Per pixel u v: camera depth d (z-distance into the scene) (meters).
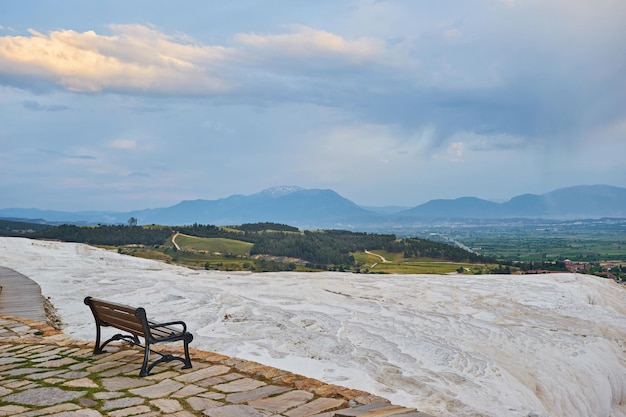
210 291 14.79
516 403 7.89
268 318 11.51
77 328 10.19
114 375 6.43
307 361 8.53
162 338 6.53
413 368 8.70
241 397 5.58
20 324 9.65
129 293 14.13
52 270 18.20
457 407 6.93
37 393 5.73
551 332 13.43
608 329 14.55
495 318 14.60
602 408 10.12
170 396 5.62
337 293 16.59
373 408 5.12
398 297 16.47
